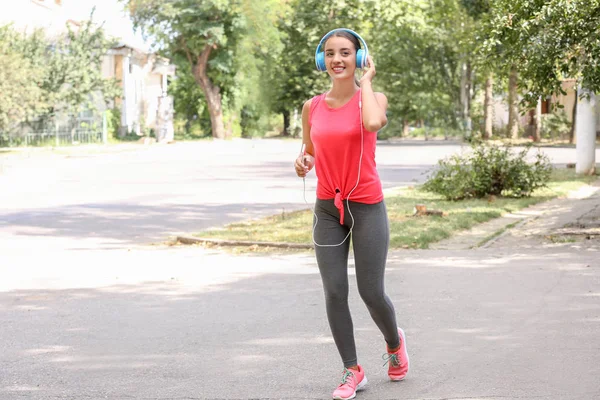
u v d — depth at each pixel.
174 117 66.06
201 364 5.76
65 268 10.10
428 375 5.38
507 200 16.77
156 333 6.70
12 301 8.11
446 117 60.47
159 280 9.16
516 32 11.68
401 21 57.81
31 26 53.09
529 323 6.68
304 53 66.25
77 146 48.16
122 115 57.38
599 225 12.50
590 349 5.87
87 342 6.44
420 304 7.50
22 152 41.66
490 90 55.41
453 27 52.56
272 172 27.64
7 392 5.20
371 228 4.90
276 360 5.84
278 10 61.47
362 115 4.71
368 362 5.73
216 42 58.81
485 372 5.40
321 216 5.00
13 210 16.92
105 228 14.11
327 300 5.03
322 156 4.86
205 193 20.27
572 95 58.84
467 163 18.03
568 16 10.91
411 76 58.81
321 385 5.24
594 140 23.19
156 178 25.23
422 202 16.59
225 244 11.88
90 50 48.72
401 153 40.84
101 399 5.03
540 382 5.15
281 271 9.65
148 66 63.97
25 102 38.69
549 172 18.20
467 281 8.55
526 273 8.90
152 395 5.09
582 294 7.74
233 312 7.44
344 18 62.91
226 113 63.09
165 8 56.53
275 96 68.12
